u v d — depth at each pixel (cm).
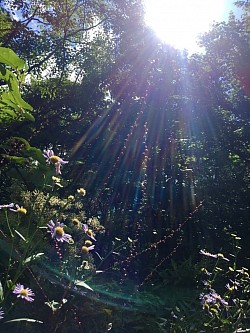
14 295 200
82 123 846
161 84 849
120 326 231
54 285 209
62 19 1017
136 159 579
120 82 907
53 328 197
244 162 855
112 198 532
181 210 560
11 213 221
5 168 295
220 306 258
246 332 247
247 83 1055
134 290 275
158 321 253
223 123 905
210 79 1049
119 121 732
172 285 305
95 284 243
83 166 575
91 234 210
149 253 364
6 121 275
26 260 167
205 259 340
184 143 746
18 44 946
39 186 260
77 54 1005
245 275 279
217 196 671
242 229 631
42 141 786
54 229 173
